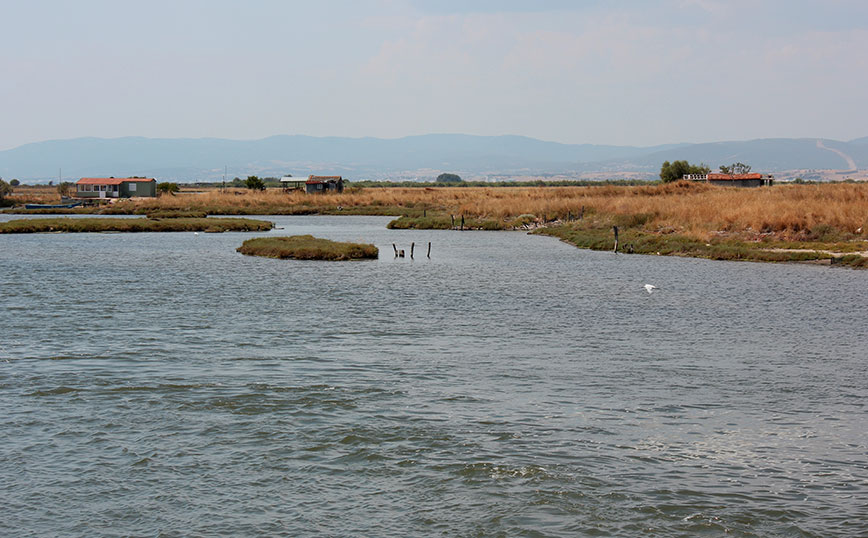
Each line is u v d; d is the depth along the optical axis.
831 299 39.69
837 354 27.56
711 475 16.66
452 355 27.05
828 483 16.31
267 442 18.33
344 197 142.50
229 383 23.14
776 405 21.45
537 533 14.17
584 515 14.84
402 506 15.20
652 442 18.50
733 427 19.61
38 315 34.19
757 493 15.82
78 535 14.06
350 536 14.12
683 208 77.62
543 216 99.81
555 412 20.64
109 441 18.36
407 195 149.25
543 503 15.29
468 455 17.58
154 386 22.78
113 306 36.66
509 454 17.66
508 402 21.48
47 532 14.15
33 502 15.25
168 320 33.22
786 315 35.19
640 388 23.02
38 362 25.59
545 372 24.78
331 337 29.97
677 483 16.25
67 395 21.88
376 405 21.08
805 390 22.94
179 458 17.39
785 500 15.52
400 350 27.78
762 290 42.81
